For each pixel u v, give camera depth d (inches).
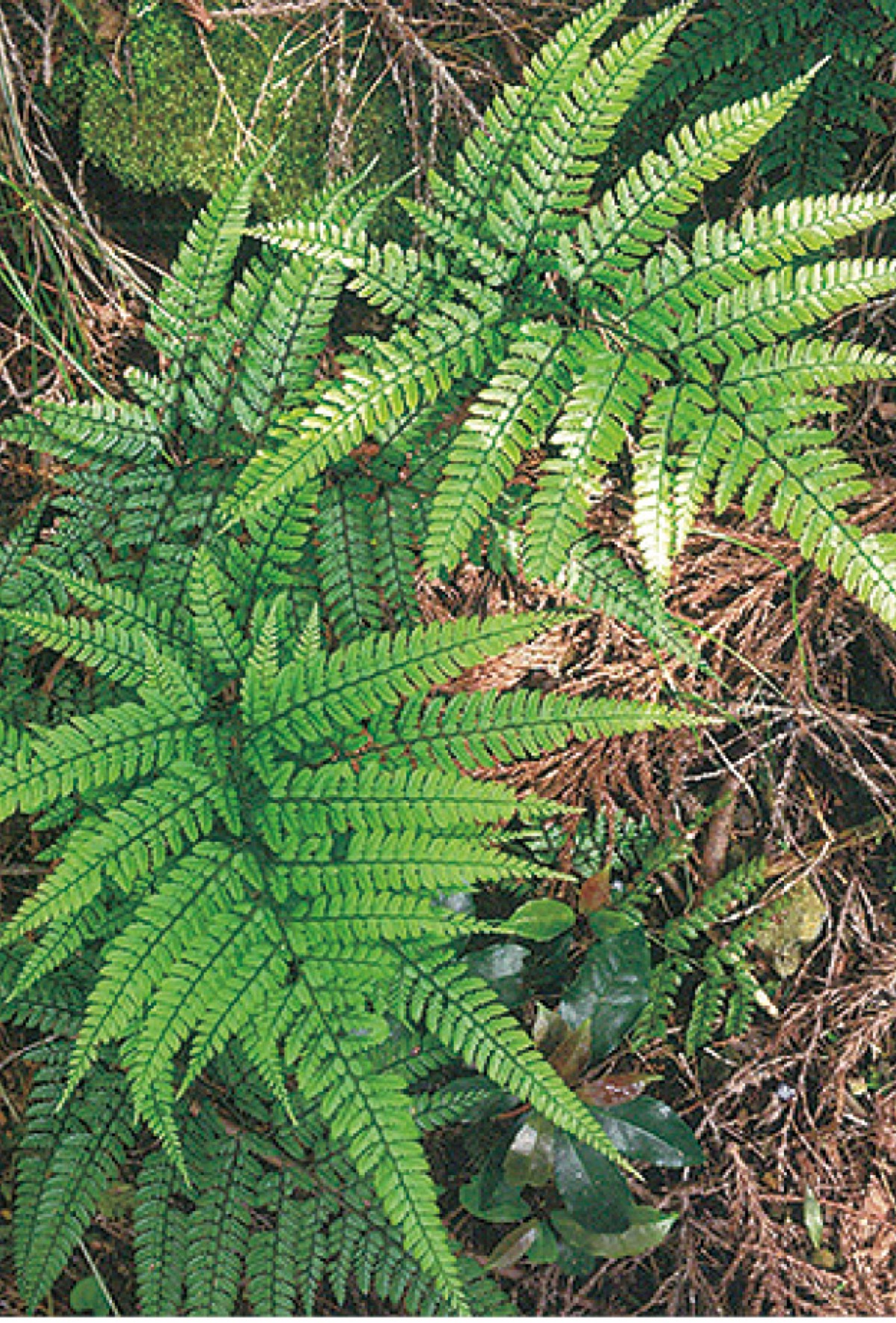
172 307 44.8
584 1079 49.7
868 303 50.6
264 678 41.8
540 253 44.1
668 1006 51.4
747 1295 50.9
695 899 52.1
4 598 45.1
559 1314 50.4
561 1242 49.4
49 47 47.2
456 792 41.1
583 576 45.0
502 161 43.5
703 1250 51.4
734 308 42.3
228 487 45.3
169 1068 41.7
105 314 49.5
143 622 43.5
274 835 41.5
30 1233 44.9
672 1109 50.3
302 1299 49.7
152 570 45.1
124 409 45.0
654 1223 49.3
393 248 43.2
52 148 48.0
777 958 52.4
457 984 41.1
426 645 41.5
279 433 42.4
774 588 52.1
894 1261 51.6
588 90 42.7
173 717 42.1
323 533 44.8
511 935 49.9
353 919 40.8
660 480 41.8
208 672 44.2
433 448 45.2
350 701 41.5
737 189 50.3
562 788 51.3
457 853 40.8
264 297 44.7
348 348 50.8
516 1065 40.5
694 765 52.7
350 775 41.6
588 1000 49.5
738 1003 51.4
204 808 41.8
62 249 48.2
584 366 42.4
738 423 41.9
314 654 41.8
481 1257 50.1
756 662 52.3
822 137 48.1
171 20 47.6
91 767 41.2
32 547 49.1
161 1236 45.5
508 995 49.5
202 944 40.5
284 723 41.7
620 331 42.9
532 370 42.3
